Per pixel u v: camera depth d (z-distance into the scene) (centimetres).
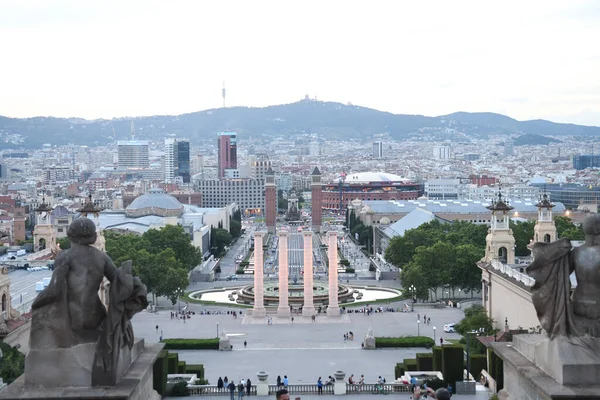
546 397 3138
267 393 14150
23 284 19038
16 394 3125
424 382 13738
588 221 3278
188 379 14638
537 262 3294
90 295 3234
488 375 13662
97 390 3141
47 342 3209
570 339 3222
